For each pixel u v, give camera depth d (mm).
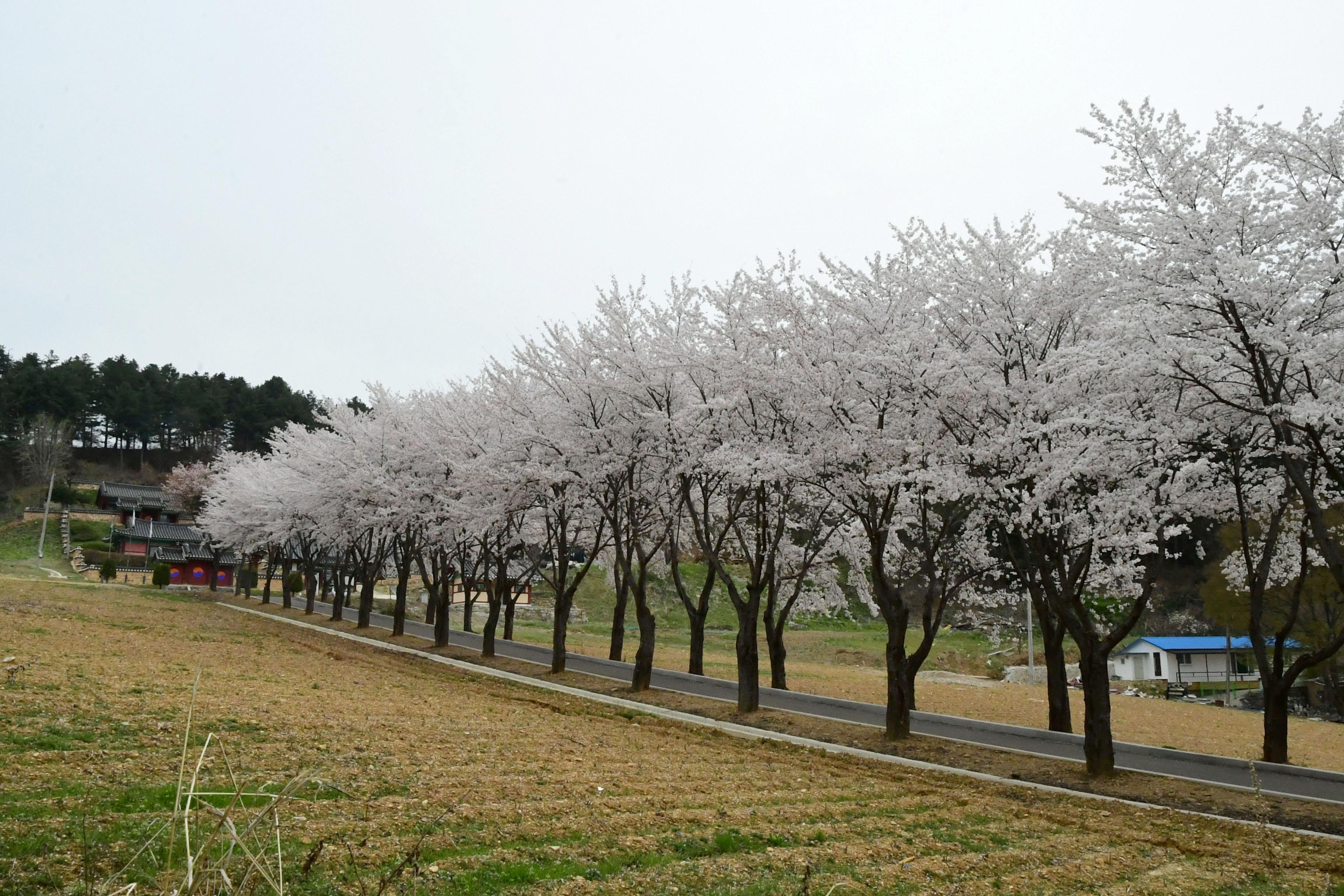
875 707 21234
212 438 98562
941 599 21688
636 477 26250
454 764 11516
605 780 11688
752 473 19281
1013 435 15117
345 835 7867
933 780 14711
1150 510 14727
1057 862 9844
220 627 32188
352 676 21359
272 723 12758
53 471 71125
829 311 19125
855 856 9164
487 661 29141
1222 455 16938
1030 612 36781
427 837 8062
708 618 54062
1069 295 16078
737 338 21031
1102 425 14672
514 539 30656
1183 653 45688
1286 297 13133
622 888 7375
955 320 17953
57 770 8875
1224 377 14492
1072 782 14992
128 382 97750
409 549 36375
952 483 15367
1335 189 13297
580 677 25703
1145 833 11656
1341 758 19812
